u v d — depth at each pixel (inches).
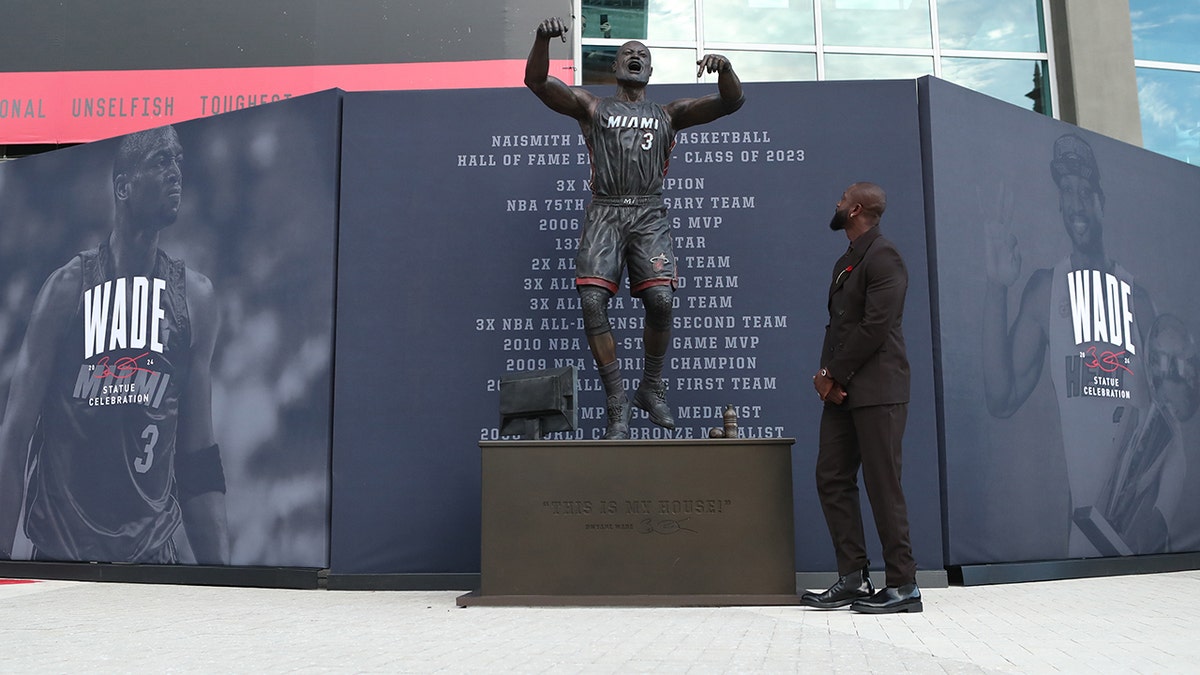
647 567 188.9
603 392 240.7
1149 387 275.3
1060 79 414.0
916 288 238.4
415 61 359.3
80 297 273.7
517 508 192.2
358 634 146.6
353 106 251.4
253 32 363.3
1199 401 286.5
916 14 414.3
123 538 257.8
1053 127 267.0
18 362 279.9
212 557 245.6
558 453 192.7
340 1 362.6
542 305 243.9
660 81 399.2
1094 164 273.1
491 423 239.3
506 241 246.4
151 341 261.7
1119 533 260.8
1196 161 423.2
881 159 244.8
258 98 360.5
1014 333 248.8
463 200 248.1
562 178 248.2
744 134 247.9
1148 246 282.0
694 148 248.1
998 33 418.0
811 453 235.6
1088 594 208.7
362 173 249.0
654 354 213.8
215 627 157.2
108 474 262.4
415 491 237.0
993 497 237.3
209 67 362.6
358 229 246.8
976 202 247.8
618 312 243.1
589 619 165.5
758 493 189.6
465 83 357.7
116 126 363.3
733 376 240.2
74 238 277.0
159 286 262.2
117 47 365.1
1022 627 152.5
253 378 247.6
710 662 117.0
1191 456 281.7
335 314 244.4
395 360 242.1
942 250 239.8
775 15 409.4
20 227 285.0
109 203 273.0
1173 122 424.8
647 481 190.9
